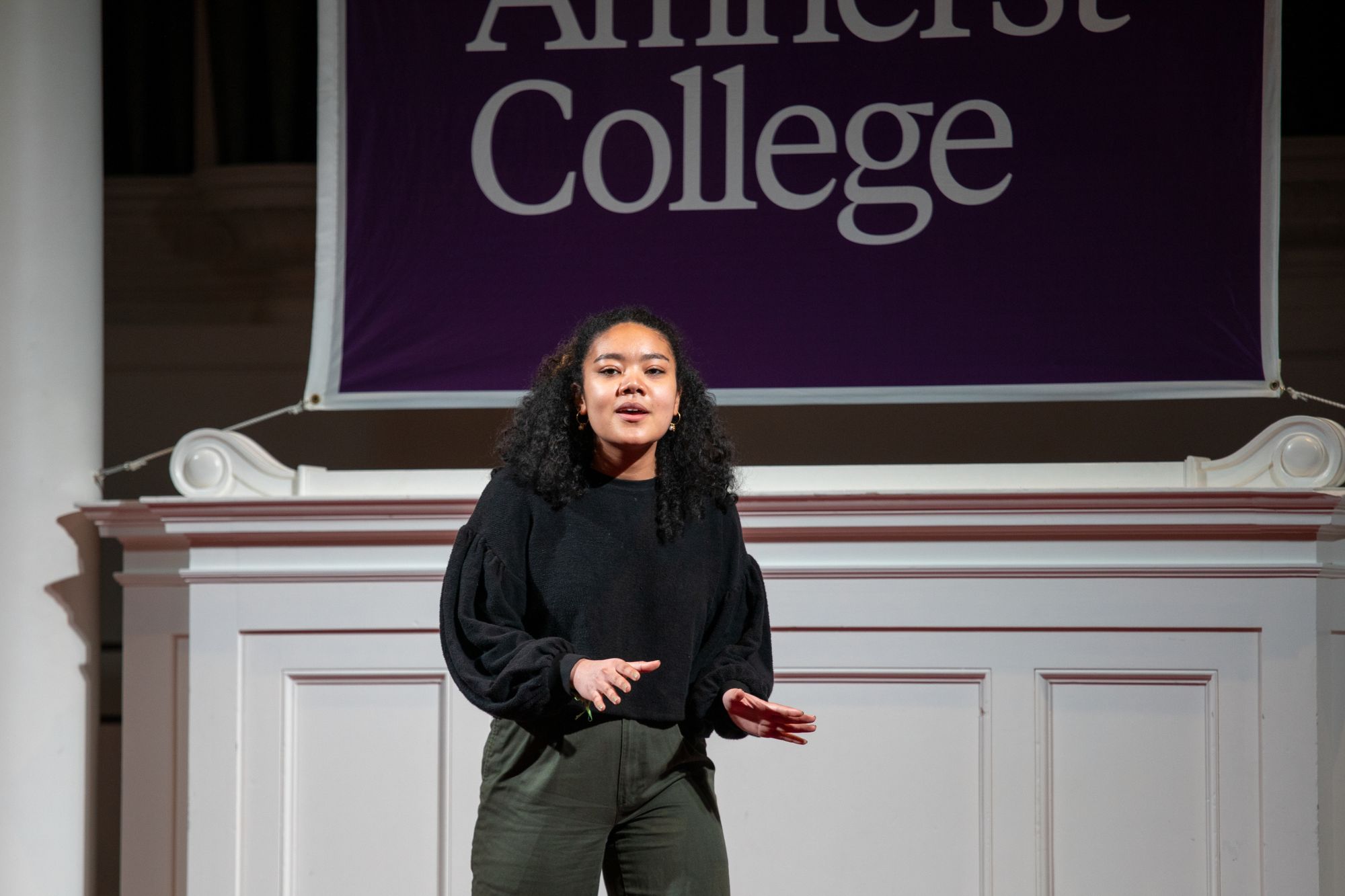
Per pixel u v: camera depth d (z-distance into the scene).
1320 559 8.65
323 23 9.45
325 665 8.73
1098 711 8.40
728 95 9.26
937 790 8.48
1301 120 12.41
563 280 9.30
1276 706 8.20
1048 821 8.38
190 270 13.77
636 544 5.51
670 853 5.54
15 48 9.19
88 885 9.43
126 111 13.78
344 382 9.36
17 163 9.16
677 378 5.70
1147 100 8.95
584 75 9.35
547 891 5.43
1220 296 8.87
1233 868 8.23
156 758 9.25
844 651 8.54
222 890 8.68
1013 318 9.01
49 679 9.14
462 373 9.31
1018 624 8.41
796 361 9.13
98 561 9.58
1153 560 8.33
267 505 8.52
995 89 9.09
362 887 8.66
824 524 8.43
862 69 9.19
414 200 9.39
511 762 5.53
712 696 5.55
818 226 9.16
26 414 9.14
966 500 8.25
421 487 9.12
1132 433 12.41
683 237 9.24
